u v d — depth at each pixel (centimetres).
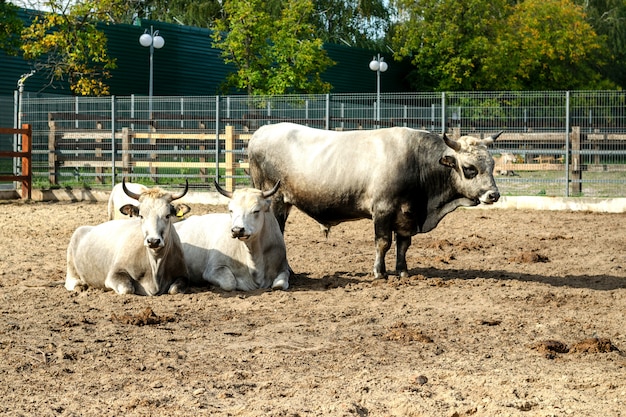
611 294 1058
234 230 991
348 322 890
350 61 4656
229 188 2331
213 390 654
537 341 817
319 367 721
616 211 2070
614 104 2244
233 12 3928
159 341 803
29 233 1639
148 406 614
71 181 2583
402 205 1114
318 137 1165
